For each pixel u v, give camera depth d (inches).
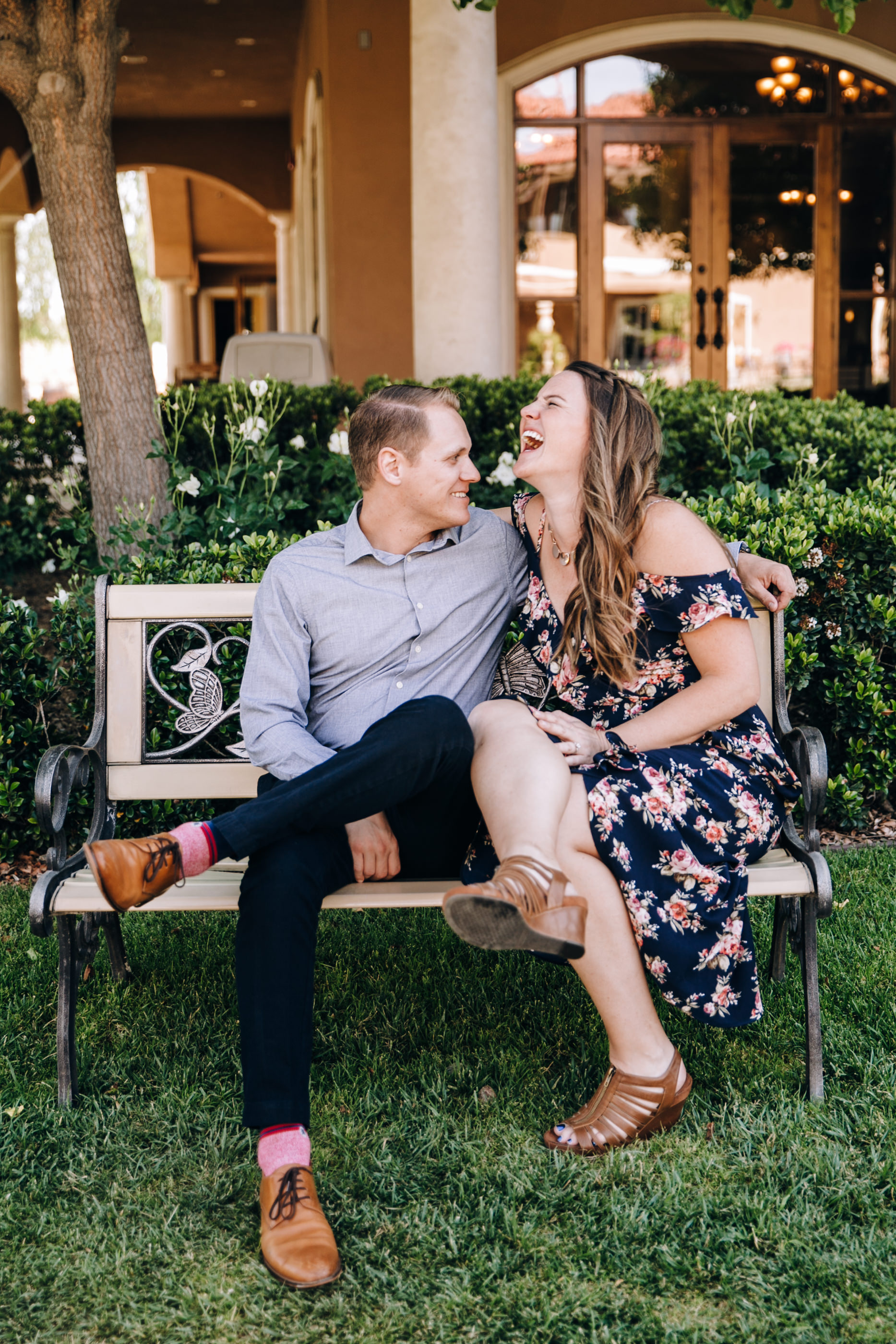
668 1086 82.5
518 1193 77.3
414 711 83.7
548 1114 87.2
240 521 163.9
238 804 138.0
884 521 135.6
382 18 348.2
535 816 77.4
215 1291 69.7
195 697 106.2
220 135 705.6
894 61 376.8
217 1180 80.0
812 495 147.3
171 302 862.5
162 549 160.9
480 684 97.5
